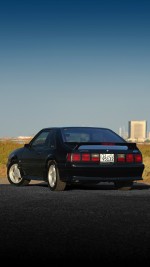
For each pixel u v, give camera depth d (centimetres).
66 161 1271
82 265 525
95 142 1297
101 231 710
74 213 882
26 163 1448
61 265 525
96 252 580
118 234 688
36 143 1455
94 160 1277
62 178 1277
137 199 1098
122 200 1078
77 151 1272
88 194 1202
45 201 1052
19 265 524
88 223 777
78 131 1384
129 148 1327
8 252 579
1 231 709
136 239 653
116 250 590
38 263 532
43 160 1359
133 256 561
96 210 920
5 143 3394
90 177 1275
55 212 895
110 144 1304
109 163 1288
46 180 1354
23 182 1482
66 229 725
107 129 1431
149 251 585
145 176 1845
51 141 1376
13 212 893
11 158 1523
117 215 861
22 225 759
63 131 1373
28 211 905
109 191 1289
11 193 1216
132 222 788
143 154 2819
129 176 1315
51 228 733
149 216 851
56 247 606
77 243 629
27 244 622
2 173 2022
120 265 525
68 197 1130
